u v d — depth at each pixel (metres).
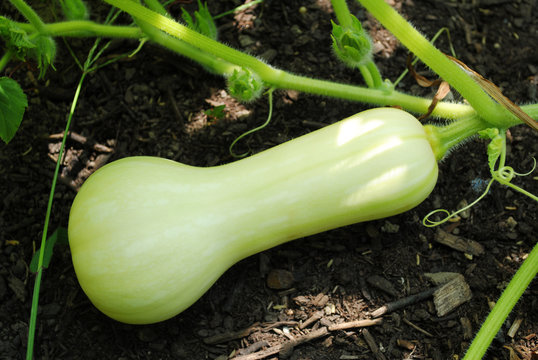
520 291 0.56
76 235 0.56
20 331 0.60
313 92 0.62
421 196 0.58
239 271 0.62
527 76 0.70
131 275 0.55
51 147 0.66
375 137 0.57
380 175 0.56
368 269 0.62
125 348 0.60
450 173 0.66
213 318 0.61
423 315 0.61
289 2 0.72
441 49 0.70
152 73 0.69
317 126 0.67
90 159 0.66
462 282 0.62
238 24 0.71
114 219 0.55
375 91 0.63
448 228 0.64
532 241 0.63
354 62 0.58
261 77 0.61
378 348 0.60
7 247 0.63
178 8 0.71
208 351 0.60
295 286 0.62
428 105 0.63
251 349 0.60
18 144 0.66
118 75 0.68
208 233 0.56
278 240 0.58
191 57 0.65
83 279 0.56
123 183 0.56
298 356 0.59
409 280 0.62
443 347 0.60
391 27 0.56
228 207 0.57
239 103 0.68
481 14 0.72
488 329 0.56
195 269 0.56
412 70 0.63
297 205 0.57
